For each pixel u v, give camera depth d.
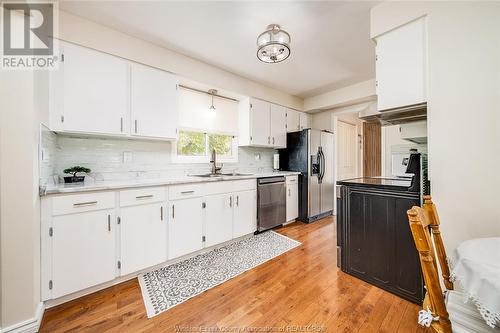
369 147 5.32
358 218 1.90
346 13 1.86
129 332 1.30
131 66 2.17
